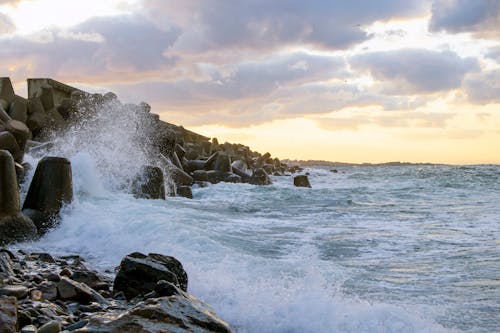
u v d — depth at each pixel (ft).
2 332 14.33
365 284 23.85
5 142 47.24
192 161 99.09
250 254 29.94
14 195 32.32
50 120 80.89
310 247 33.14
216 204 57.52
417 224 44.04
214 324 14.40
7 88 81.51
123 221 35.40
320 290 21.44
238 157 146.82
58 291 19.52
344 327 17.66
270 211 53.11
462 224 44.04
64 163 36.99
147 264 20.94
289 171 201.46
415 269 27.14
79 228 34.63
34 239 32.83
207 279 22.99
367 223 44.60
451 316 19.19
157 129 84.07
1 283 19.49
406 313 18.60
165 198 57.67
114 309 18.79
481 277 25.29
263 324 18.44
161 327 13.69
